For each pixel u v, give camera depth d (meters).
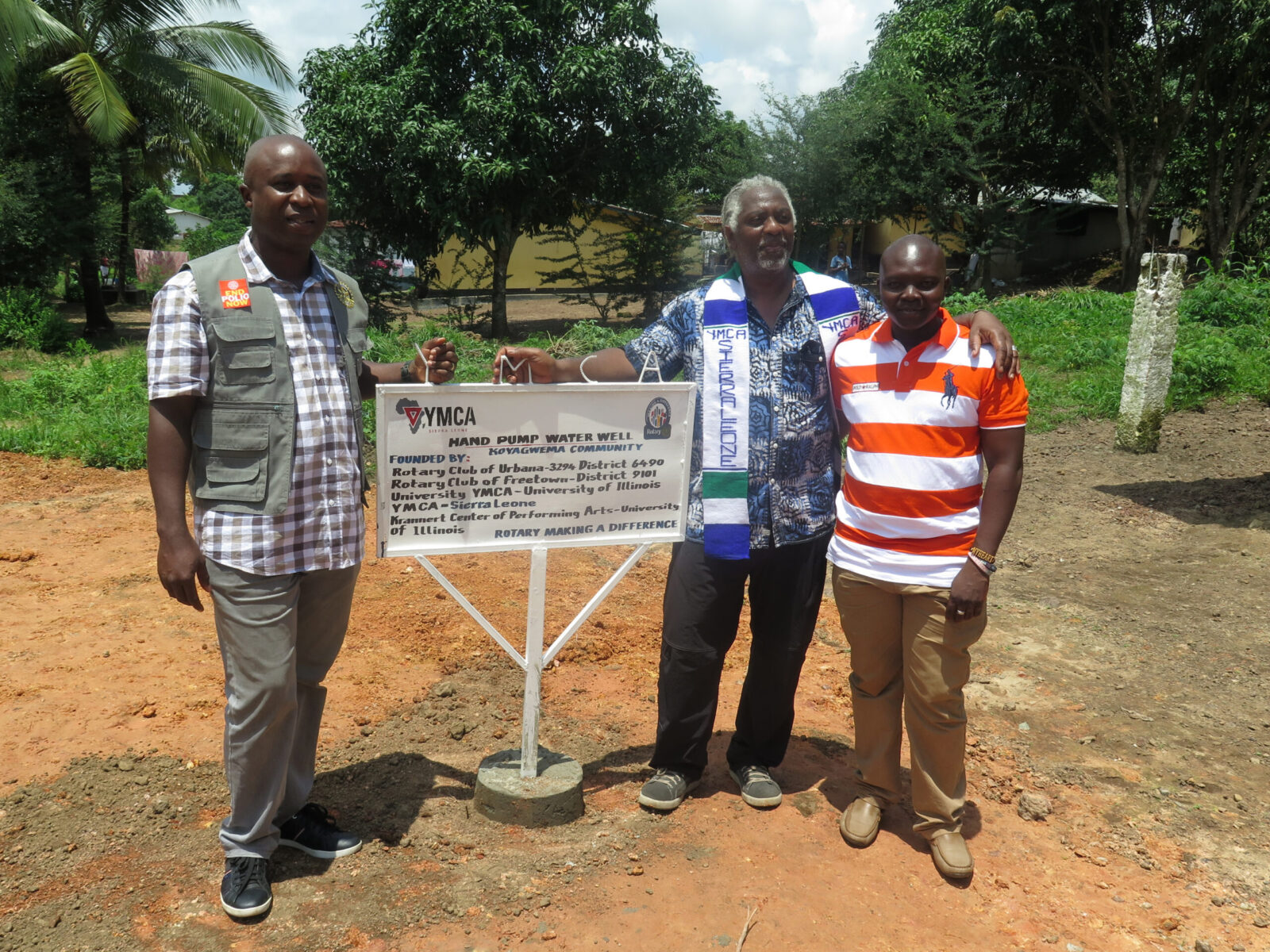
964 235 24.16
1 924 2.49
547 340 16.42
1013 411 2.60
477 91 17.20
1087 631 4.91
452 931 2.51
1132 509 7.00
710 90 19.09
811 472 2.93
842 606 2.90
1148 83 21.16
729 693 4.13
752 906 2.65
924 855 2.96
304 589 2.64
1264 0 17.88
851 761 3.57
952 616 2.67
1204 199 23.38
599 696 4.04
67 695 3.82
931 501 2.68
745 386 2.83
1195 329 12.01
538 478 2.84
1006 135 23.05
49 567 5.47
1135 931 2.64
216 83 18.73
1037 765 3.60
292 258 2.52
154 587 5.15
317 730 2.85
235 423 2.41
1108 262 25.92
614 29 18.08
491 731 3.69
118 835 2.90
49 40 17.30
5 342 16.92
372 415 7.59
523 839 2.94
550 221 20.33
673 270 21.81
